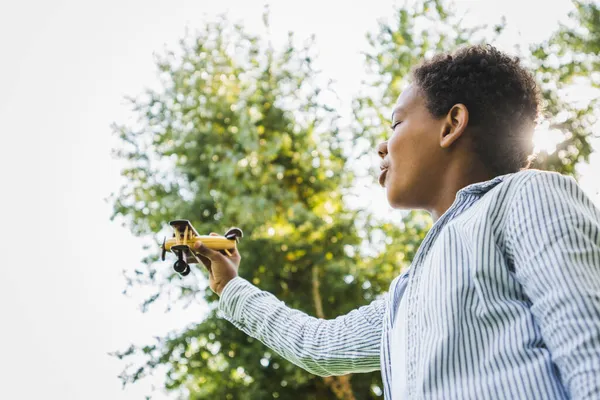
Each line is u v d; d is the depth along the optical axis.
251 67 12.70
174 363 11.02
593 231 1.23
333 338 1.92
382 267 11.02
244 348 10.78
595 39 9.18
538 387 1.18
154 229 11.73
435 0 10.09
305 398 10.79
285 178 12.28
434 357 1.28
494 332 1.26
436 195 1.60
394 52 10.44
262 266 11.19
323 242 11.54
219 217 11.46
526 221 1.27
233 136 12.05
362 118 10.84
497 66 1.60
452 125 1.58
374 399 10.95
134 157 12.13
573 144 8.34
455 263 1.34
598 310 1.14
